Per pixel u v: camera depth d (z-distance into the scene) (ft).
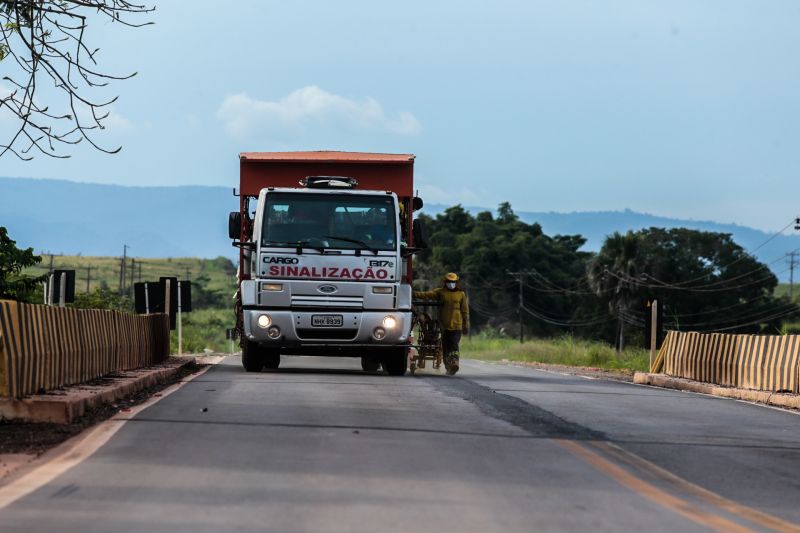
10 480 67.36
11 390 100.22
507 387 154.71
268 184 179.52
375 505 61.21
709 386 169.48
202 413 104.37
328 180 172.76
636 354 300.40
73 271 156.87
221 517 57.06
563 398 136.56
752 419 119.24
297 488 65.77
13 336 101.40
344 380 158.30
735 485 73.92
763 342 164.25
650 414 119.85
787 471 81.20
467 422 103.19
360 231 171.32
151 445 82.23
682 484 73.00
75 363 125.49
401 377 175.01
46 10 92.63
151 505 59.88
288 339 169.89
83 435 88.58
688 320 655.35
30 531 53.16
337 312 170.30
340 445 84.28
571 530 56.59
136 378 140.26
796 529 59.82
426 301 192.24
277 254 169.27
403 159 179.22
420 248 174.91
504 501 63.87
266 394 127.54
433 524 56.70
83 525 54.65
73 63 93.25
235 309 182.29
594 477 73.82
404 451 82.28
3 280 226.58
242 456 77.51
